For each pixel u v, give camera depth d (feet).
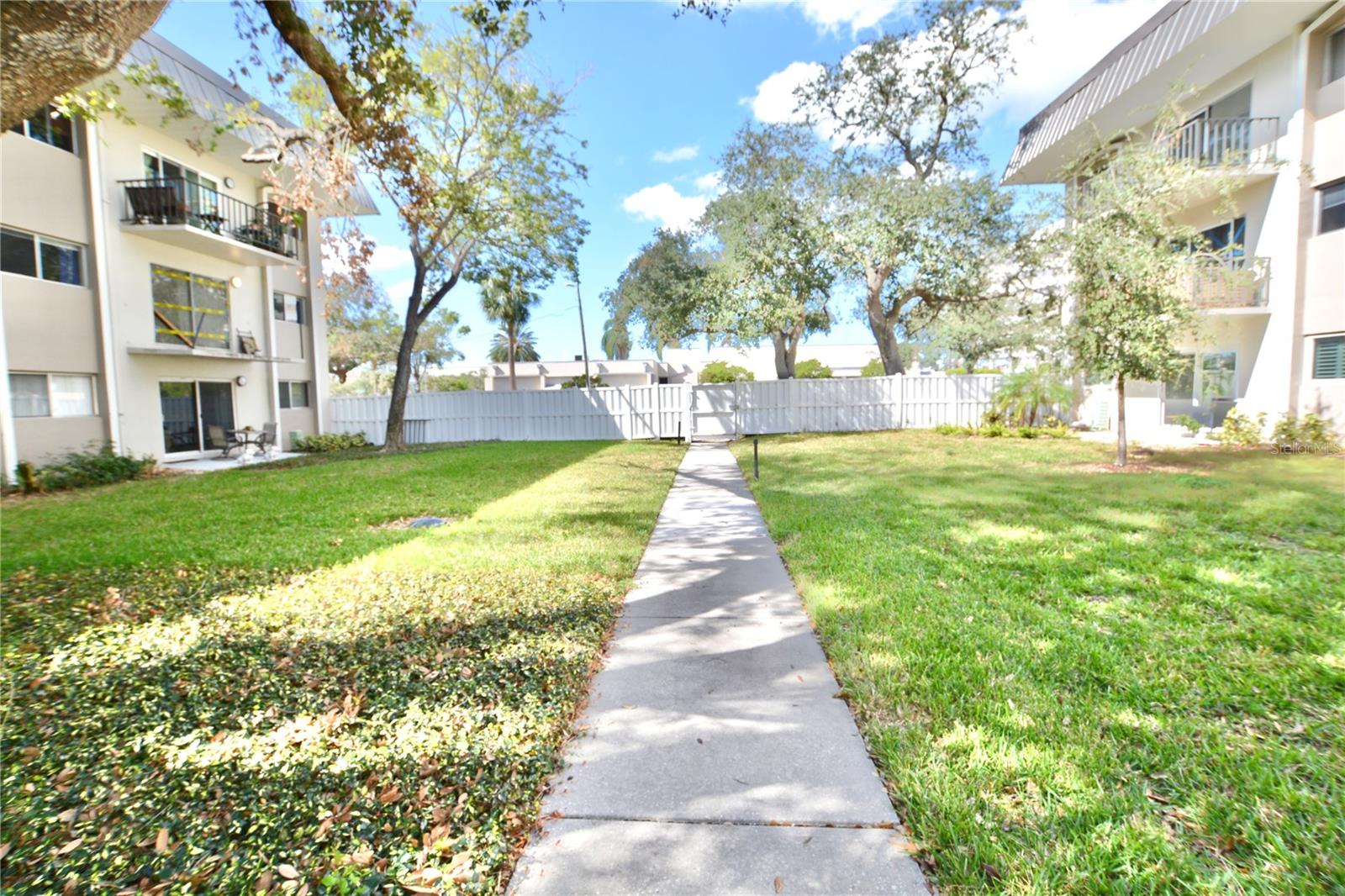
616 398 67.21
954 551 18.43
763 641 12.81
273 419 61.41
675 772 8.42
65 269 41.73
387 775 8.38
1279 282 41.65
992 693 10.11
